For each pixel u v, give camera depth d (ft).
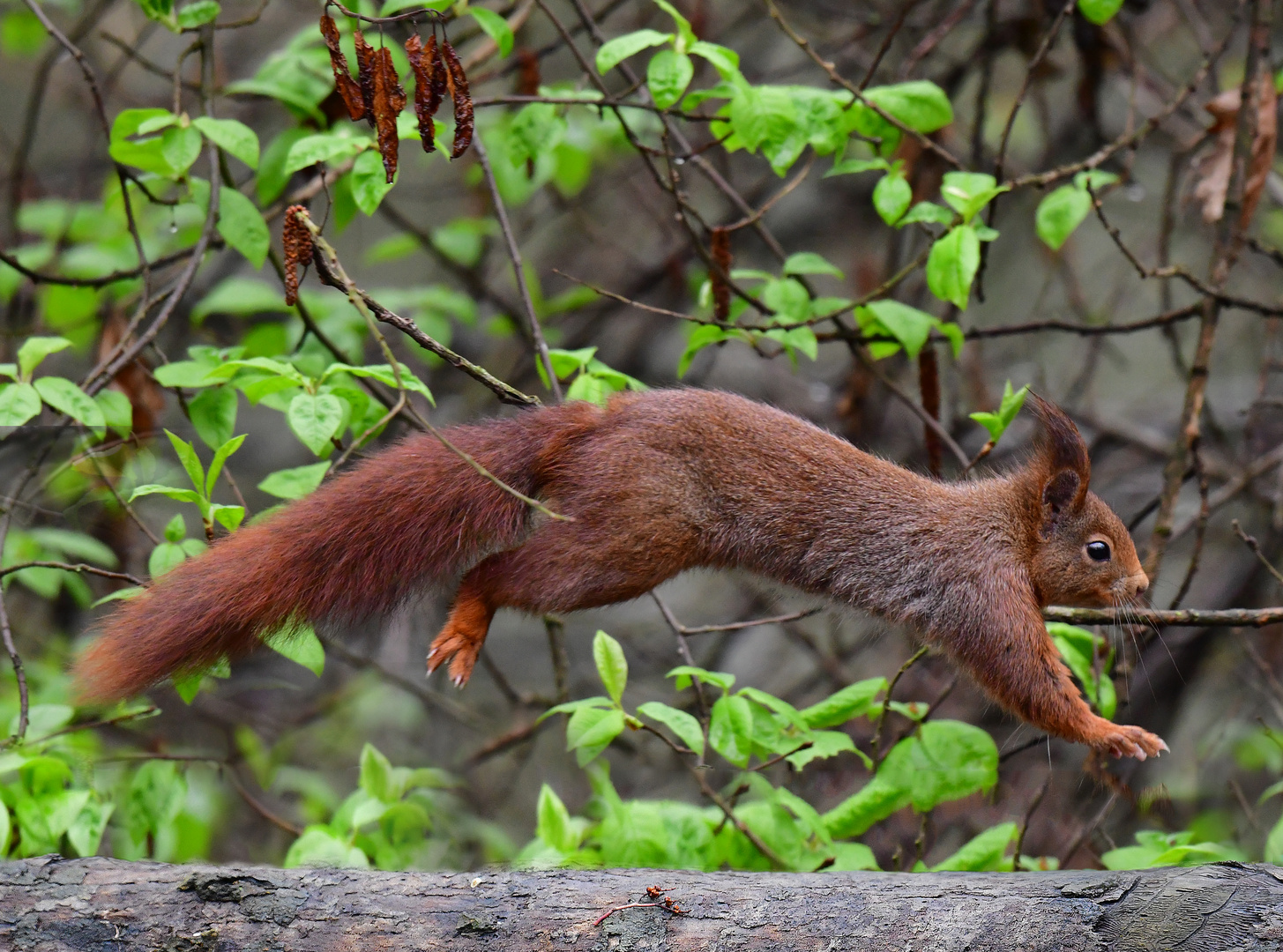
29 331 38.42
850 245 56.18
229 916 18.51
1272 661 44.42
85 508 37.70
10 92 62.23
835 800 39.88
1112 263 60.03
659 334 55.72
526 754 46.65
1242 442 52.19
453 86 23.09
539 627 57.11
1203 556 50.57
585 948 18.56
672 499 26.08
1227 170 36.09
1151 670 45.47
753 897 19.08
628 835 26.22
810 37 55.06
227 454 25.93
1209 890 18.22
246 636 24.50
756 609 45.91
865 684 29.07
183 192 33.12
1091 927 18.26
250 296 39.73
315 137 30.19
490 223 48.19
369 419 31.86
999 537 28.63
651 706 25.93
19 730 24.79
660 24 50.57
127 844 32.65
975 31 51.72
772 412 28.53
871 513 27.94
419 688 44.21
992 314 60.85
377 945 18.40
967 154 51.67
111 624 23.97
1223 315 59.67
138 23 54.75
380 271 65.57
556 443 26.08
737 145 33.42
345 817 30.19
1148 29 50.85
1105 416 52.54
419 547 25.64
